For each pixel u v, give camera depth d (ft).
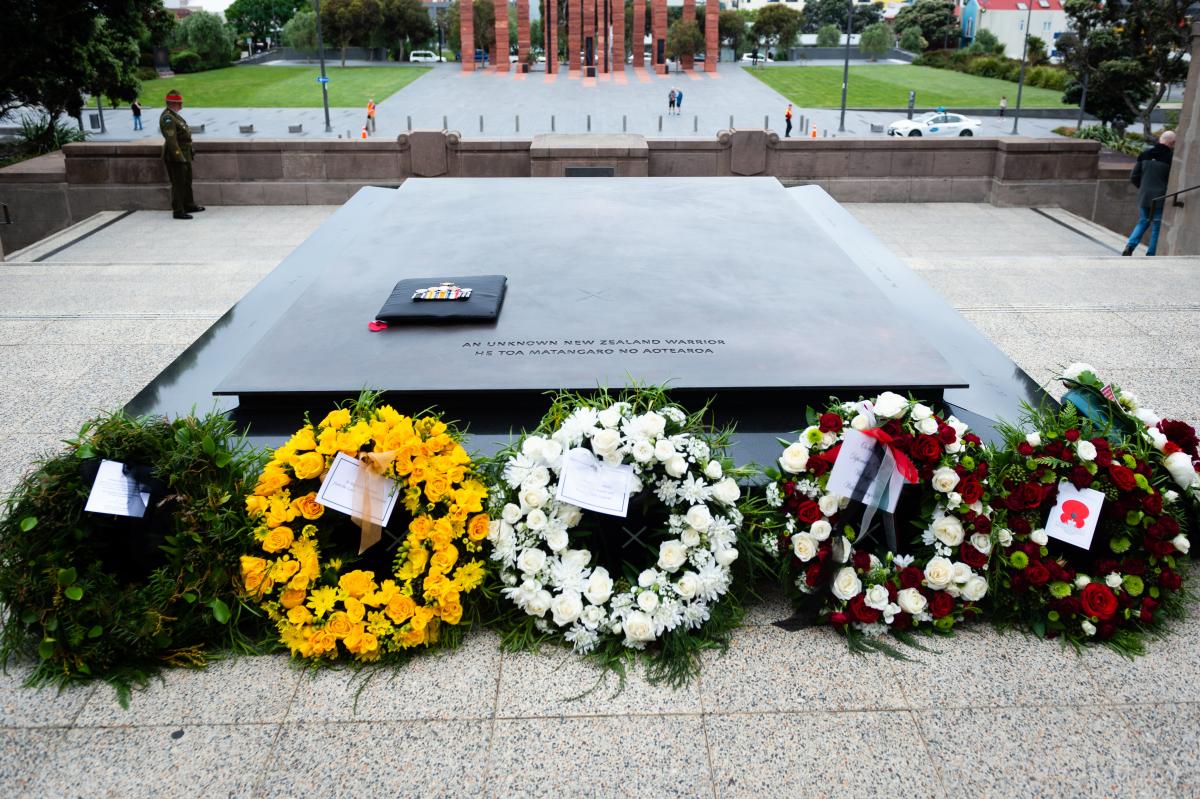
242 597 11.51
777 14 256.11
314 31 233.76
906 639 11.68
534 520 11.49
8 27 72.59
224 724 10.39
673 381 14.34
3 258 38.09
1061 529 11.87
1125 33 108.27
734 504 11.97
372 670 11.30
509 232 22.09
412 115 140.67
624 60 227.40
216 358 17.25
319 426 12.11
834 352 15.49
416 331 16.30
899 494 11.43
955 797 9.39
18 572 11.05
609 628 11.54
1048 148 50.83
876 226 47.37
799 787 9.51
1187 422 18.39
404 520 12.06
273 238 43.60
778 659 11.43
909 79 210.18
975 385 15.94
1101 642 11.71
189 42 230.68
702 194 25.93
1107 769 9.71
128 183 49.83
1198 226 38.24
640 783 9.57
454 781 9.60
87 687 11.00
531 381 14.35
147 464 11.76
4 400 19.67
